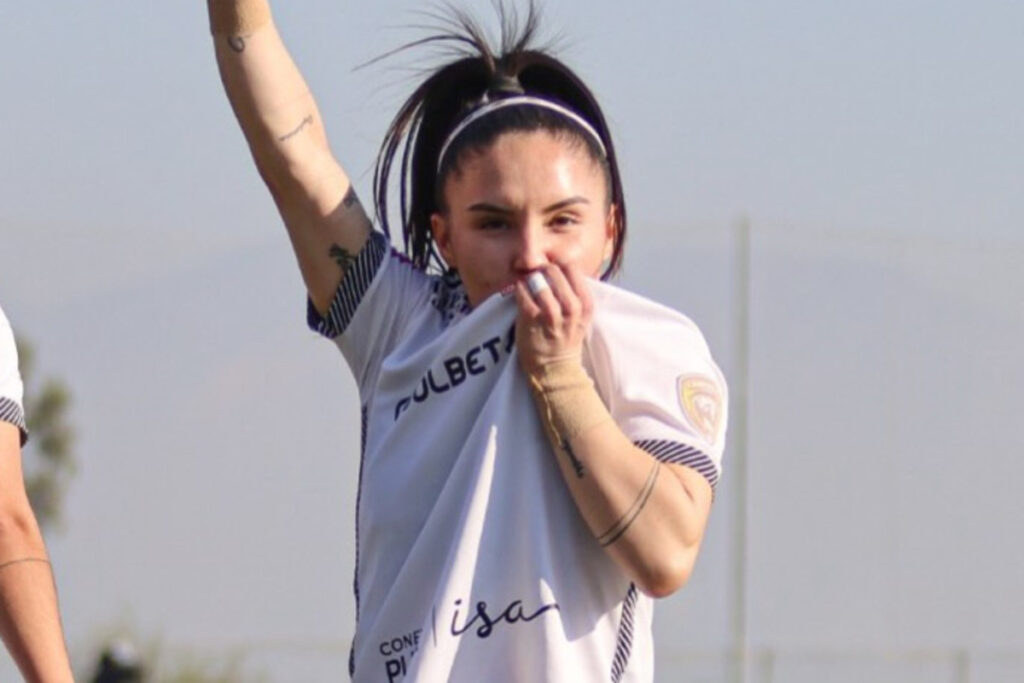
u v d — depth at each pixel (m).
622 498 10.15
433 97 11.60
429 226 11.64
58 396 29.78
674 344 10.78
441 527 10.65
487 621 10.45
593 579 10.56
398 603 10.71
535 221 10.71
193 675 29.86
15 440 12.33
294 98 11.40
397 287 11.39
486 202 10.73
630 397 10.56
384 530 10.86
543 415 10.33
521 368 10.58
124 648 29.61
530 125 10.82
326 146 11.55
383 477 10.91
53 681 11.89
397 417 10.96
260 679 29.94
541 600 10.43
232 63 11.31
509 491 10.52
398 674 10.73
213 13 11.30
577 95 11.34
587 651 10.52
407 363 10.96
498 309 10.66
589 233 10.84
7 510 12.12
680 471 10.38
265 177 11.46
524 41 11.62
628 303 10.78
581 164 10.84
